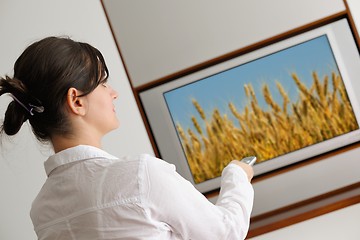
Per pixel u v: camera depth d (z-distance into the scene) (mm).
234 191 1486
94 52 1475
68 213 1392
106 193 1355
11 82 1395
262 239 3078
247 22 3189
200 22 3201
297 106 3195
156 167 1374
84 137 1443
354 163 3195
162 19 3221
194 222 1379
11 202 3227
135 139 3223
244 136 3215
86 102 1440
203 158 3232
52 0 3213
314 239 3057
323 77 3188
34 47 1432
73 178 1399
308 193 3217
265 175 3229
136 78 3232
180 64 3221
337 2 3162
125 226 1345
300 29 3178
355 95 3178
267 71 3195
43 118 1436
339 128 3191
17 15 3213
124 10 3223
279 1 3174
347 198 2971
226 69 3205
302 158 3203
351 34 3170
